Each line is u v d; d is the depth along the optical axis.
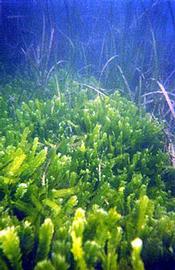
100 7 1.07
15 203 0.40
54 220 0.36
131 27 0.99
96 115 0.67
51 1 1.04
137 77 0.94
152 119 0.73
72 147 0.58
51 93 0.84
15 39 1.21
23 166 0.44
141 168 0.56
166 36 1.01
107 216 0.33
